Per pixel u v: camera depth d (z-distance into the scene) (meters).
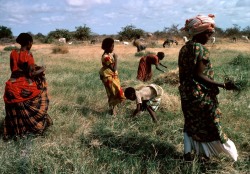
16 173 4.24
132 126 5.70
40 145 4.93
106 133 5.34
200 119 4.15
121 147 4.95
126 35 59.03
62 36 59.81
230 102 6.88
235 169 4.30
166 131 5.44
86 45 44.50
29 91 5.26
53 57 23.50
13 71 5.29
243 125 5.65
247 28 65.06
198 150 4.28
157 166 4.34
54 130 5.62
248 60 15.22
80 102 7.66
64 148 4.88
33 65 5.29
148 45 37.47
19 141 5.09
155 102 6.11
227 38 58.00
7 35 66.25
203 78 4.05
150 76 9.84
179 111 6.48
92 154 4.72
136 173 4.18
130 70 14.39
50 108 6.79
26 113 5.26
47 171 4.20
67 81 10.26
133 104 6.89
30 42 5.35
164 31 59.66
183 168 4.24
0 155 4.64
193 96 4.10
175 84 9.18
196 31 4.06
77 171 4.16
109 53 6.66
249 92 7.51
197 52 4.01
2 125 5.83
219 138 4.11
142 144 5.01
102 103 7.40
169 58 21.41
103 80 6.62
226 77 4.28
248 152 4.73
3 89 9.12
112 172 4.19
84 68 15.59
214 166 4.32
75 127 5.71
